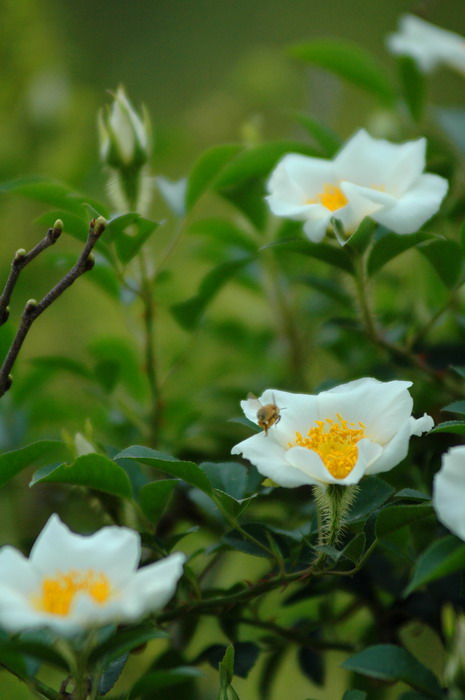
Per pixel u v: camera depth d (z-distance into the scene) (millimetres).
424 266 1454
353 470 1200
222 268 1395
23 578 1173
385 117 1547
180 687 1305
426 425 1218
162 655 1302
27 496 1474
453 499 1173
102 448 1296
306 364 1507
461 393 1380
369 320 1360
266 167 1414
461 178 1458
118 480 1246
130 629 1200
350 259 1334
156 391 1419
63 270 1624
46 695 1220
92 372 1431
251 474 1287
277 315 1501
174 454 1417
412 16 1515
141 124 1368
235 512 1241
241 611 1319
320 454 1220
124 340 1522
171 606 1278
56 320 1635
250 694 1554
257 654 1298
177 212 1425
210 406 1501
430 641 1516
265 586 1251
